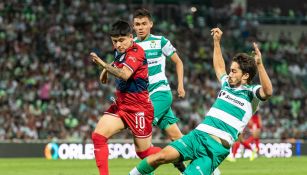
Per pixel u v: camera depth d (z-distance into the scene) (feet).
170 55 90.27
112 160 162.71
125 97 77.46
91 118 207.72
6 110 201.77
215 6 300.81
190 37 271.08
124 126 78.23
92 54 73.10
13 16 244.42
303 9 314.76
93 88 221.05
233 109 71.46
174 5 287.89
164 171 119.24
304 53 282.56
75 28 251.60
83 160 162.71
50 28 245.86
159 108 88.07
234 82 71.87
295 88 258.16
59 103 212.43
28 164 145.89
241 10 296.30
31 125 200.03
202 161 70.59
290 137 226.79
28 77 221.66
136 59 75.46
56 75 225.35
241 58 71.61
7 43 232.53
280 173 123.65
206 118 72.18
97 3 267.39
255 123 170.30
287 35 288.71
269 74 261.65
